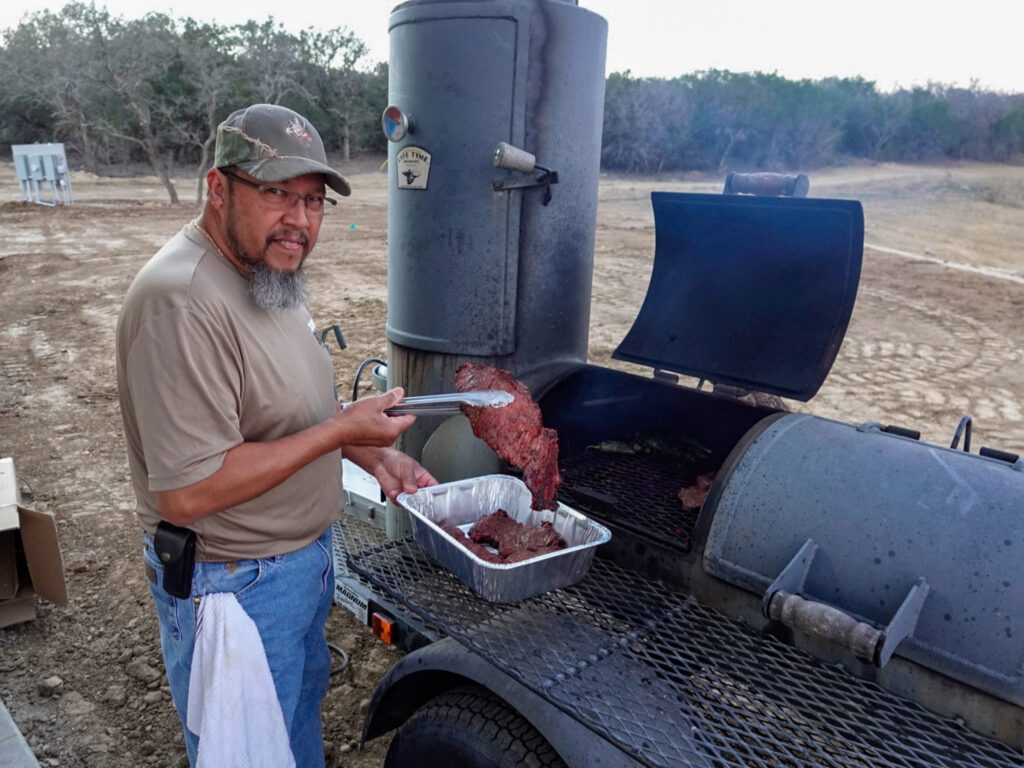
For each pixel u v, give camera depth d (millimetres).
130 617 3588
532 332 2883
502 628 1856
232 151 1650
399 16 2668
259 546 1855
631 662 1753
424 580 2078
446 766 1887
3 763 2465
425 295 2832
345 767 2734
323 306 10305
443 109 2627
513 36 2521
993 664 1449
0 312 10094
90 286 11609
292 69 36969
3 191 25875
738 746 1602
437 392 2926
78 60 32062
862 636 1482
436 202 2721
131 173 31828
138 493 1897
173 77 32438
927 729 1526
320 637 2246
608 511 2262
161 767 2727
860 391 7062
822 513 1730
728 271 2691
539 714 1693
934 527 1599
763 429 1994
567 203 2830
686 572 1938
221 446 1644
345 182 1728
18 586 3422
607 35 2832
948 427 6188
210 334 1634
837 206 2254
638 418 2920
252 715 1866
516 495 2326
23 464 5410
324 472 2008
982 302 10797
